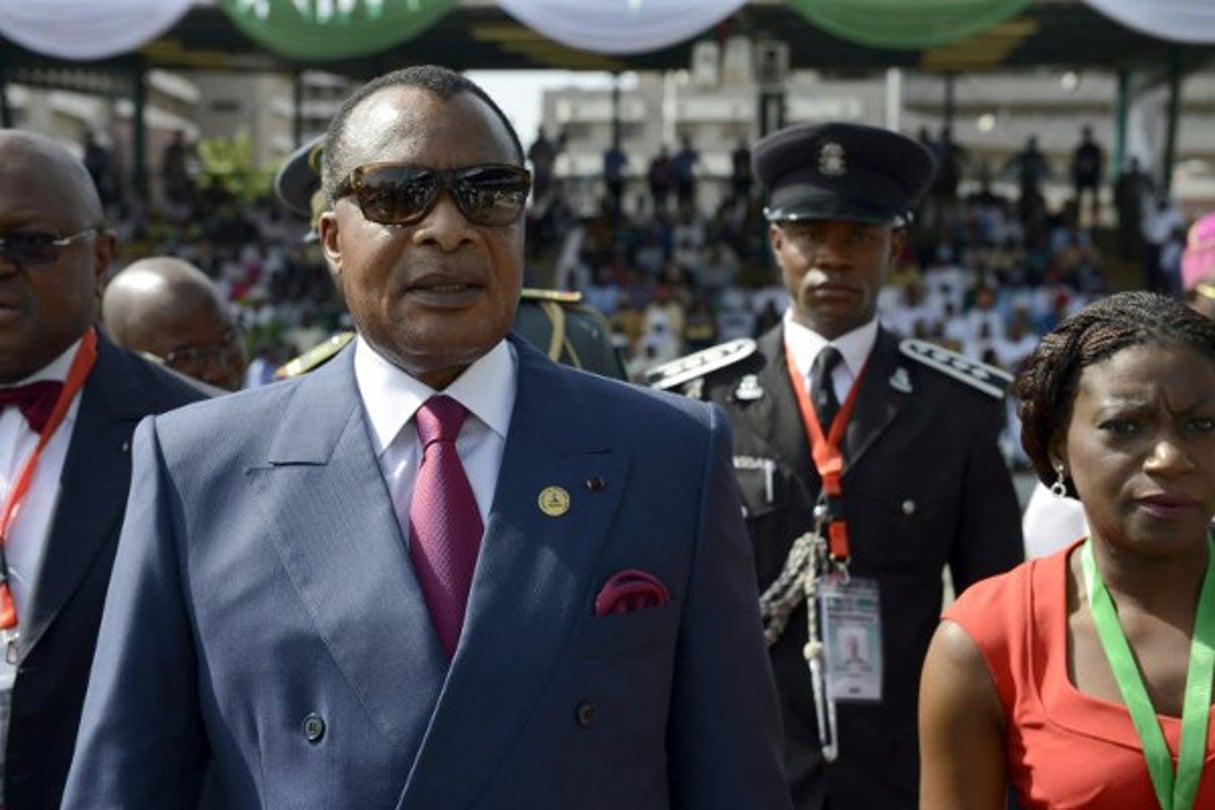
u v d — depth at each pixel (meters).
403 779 1.82
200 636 1.95
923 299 21.33
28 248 2.74
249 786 1.91
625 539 1.96
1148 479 2.05
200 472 2.01
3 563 2.71
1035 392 2.23
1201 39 13.68
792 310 3.90
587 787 1.87
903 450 3.65
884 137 3.77
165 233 25.11
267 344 19.92
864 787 3.47
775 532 3.63
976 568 3.62
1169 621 2.11
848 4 14.04
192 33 22.03
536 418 2.04
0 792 2.55
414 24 15.02
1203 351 2.08
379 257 1.94
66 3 14.42
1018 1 13.91
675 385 3.91
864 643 3.51
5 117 24.89
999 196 25.62
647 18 14.49
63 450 2.81
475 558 1.94
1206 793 1.99
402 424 2.03
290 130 50.59
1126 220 24.59
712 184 36.03
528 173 1.98
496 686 1.84
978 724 2.19
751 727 2.01
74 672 2.61
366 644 1.86
